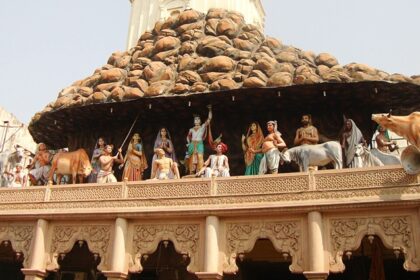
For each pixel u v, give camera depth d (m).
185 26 21.83
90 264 17.25
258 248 15.16
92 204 13.49
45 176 18.20
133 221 13.11
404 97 16.80
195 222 12.61
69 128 20.92
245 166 17.02
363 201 11.16
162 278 16.08
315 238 11.25
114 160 16.89
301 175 12.05
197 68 18.77
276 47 20.02
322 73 16.88
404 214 11.02
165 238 12.68
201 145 16.55
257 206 11.92
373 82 15.84
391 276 15.81
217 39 20.03
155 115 18.83
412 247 10.69
